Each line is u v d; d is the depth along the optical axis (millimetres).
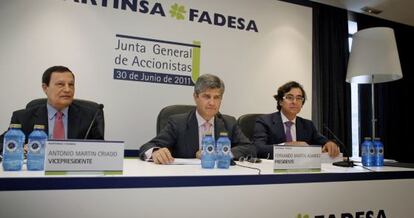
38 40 2600
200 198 919
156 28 2938
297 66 3494
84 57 2713
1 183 730
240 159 1567
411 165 1562
